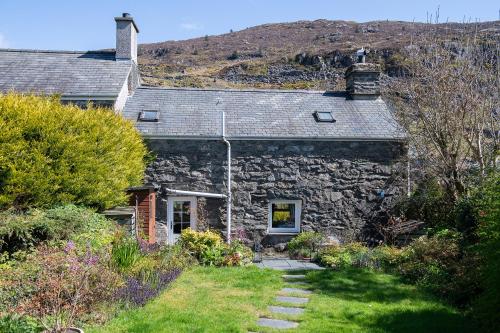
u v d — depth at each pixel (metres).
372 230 13.87
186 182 13.32
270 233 13.62
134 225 11.37
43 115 9.09
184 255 10.29
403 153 14.01
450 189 12.60
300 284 8.89
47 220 8.01
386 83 17.64
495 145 11.76
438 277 8.63
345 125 14.22
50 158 9.10
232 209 13.48
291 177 13.66
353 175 13.88
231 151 13.48
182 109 14.34
